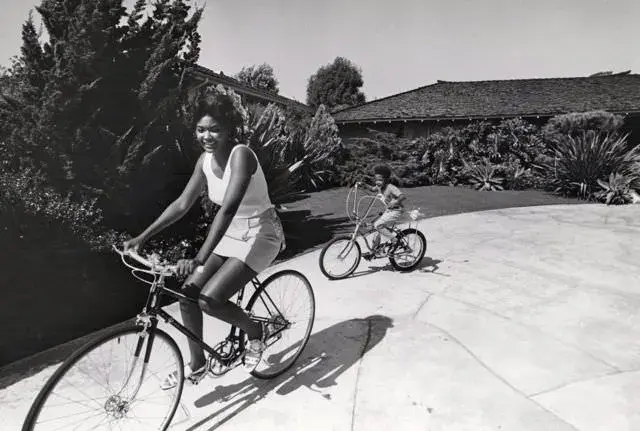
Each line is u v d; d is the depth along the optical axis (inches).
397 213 203.8
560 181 506.6
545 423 98.3
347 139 807.7
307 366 122.5
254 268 95.6
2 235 167.0
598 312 160.7
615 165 473.4
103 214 199.0
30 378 113.0
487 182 561.6
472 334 142.5
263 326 107.8
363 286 188.9
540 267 216.8
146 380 104.9
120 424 94.6
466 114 706.2
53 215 174.6
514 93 808.9
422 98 857.5
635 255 237.0
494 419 99.9
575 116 565.3
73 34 183.6
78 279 185.0
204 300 89.0
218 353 101.8
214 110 87.5
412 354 129.1
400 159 625.0
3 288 168.4
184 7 221.3
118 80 201.9
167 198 217.5
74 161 185.0
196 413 101.6
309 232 310.8
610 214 372.5
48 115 181.6
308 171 561.0
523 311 161.9
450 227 319.0
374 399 107.4
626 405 104.5
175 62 223.8
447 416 101.0
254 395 108.7
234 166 87.0
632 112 621.0
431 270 212.1
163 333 89.5
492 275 204.1
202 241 221.8
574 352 130.9
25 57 192.5
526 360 126.0
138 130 205.2
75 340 135.1
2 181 174.9
